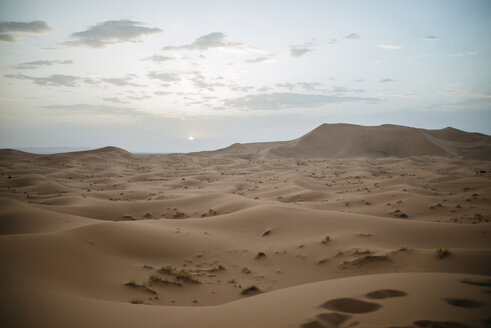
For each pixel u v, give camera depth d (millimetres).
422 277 7414
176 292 11898
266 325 5242
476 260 12656
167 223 21547
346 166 109688
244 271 14805
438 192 45531
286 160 145000
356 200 38156
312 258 15953
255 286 12750
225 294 12242
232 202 35094
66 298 7973
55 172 85938
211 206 36781
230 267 15305
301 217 22484
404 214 29453
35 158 126312
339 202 37750
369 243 16984
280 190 52094
